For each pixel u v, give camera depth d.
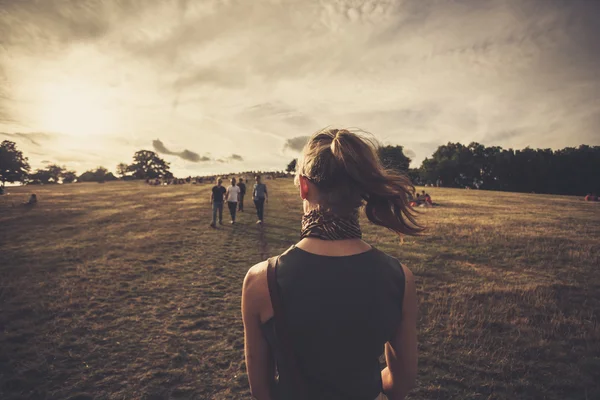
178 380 3.34
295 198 26.52
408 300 0.87
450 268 7.23
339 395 0.80
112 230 12.62
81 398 3.06
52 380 3.30
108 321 4.60
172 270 7.23
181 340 4.11
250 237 11.12
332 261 0.80
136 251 9.02
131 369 3.50
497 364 3.57
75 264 7.59
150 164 143.00
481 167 87.75
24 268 7.23
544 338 4.13
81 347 3.91
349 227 0.84
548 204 23.94
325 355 0.78
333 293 0.77
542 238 10.30
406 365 0.92
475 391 3.18
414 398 3.09
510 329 4.36
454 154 91.31
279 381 0.85
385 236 10.88
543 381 3.32
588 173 71.31
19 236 11.35
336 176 0.83
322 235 0.83
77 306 5.11
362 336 0.79
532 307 5.08
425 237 10.62
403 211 0.88
